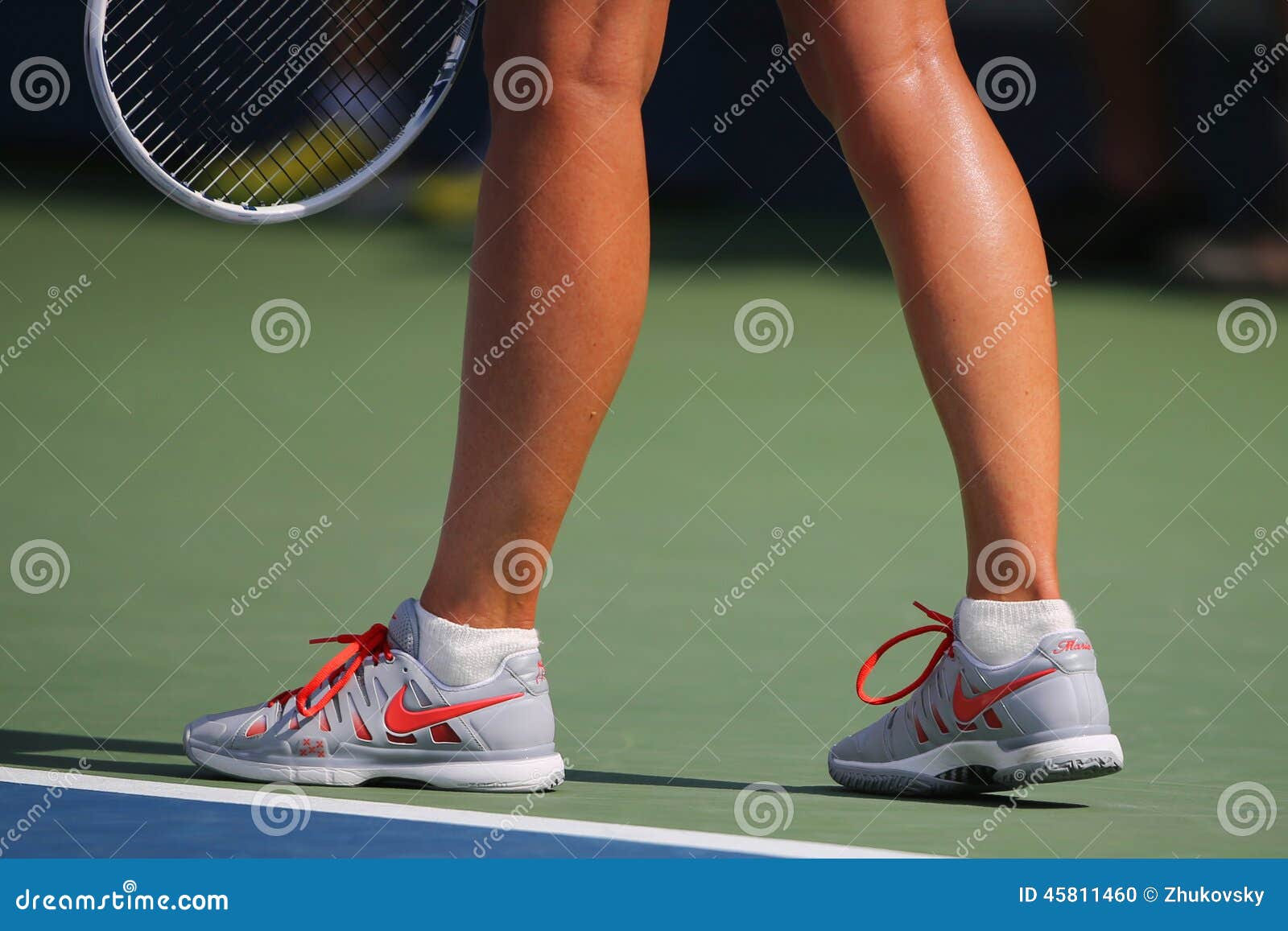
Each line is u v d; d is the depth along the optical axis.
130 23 16.30
